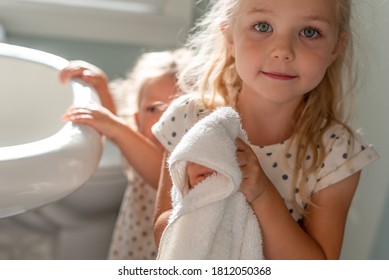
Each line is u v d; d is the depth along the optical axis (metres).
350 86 0.84
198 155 0.56
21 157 0.57
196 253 0.59
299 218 0.78
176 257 0.59
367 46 0.95
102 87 0.94
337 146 0.77
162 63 1.07
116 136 0.89
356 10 0.87
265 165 0.77
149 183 0.94
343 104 0.84
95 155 0.67
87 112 0.78
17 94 0.88
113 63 1.45
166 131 0.82
